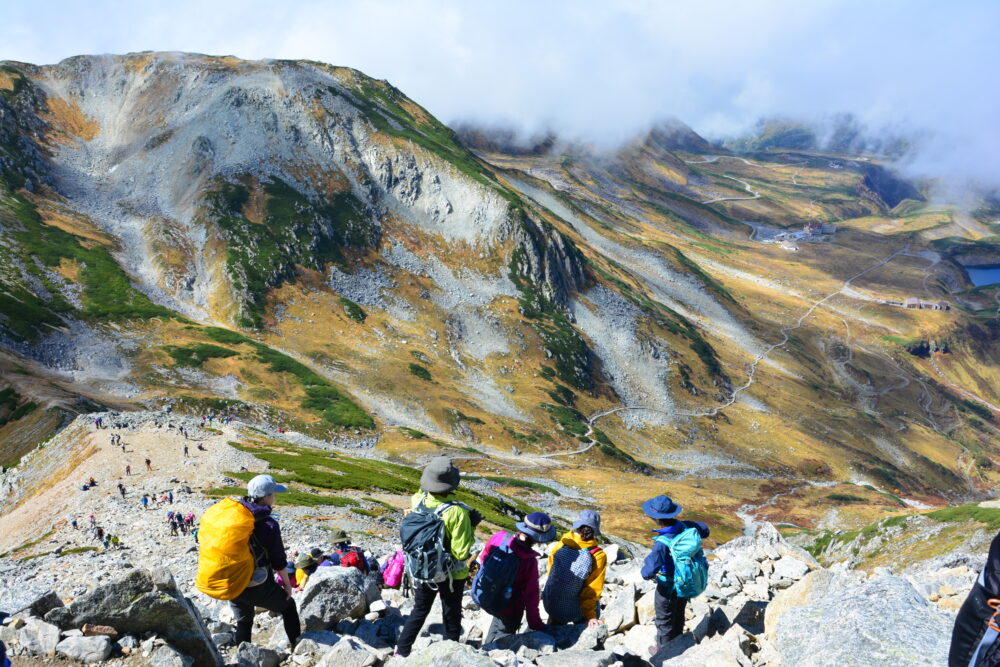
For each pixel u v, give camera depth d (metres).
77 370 140.00
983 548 64.81
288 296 197.25
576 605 9.24
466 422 163.88
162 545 38.88
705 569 8.42
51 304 161.25
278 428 132.12
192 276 196.00
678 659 7.54
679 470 178.62
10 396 108.44
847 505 156.00
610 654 7.86
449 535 7.89
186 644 7.54
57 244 186.62
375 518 54.00
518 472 138.00
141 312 168.38
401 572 11.65
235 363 153.75
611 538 65.88
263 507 8.02
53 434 96.81
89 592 7.44
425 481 8.27
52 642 7.18
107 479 63.34
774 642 7.86
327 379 162.88
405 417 158.88
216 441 81.56
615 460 170.25
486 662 6.71
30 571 31.28
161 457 71.38
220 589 7.70
